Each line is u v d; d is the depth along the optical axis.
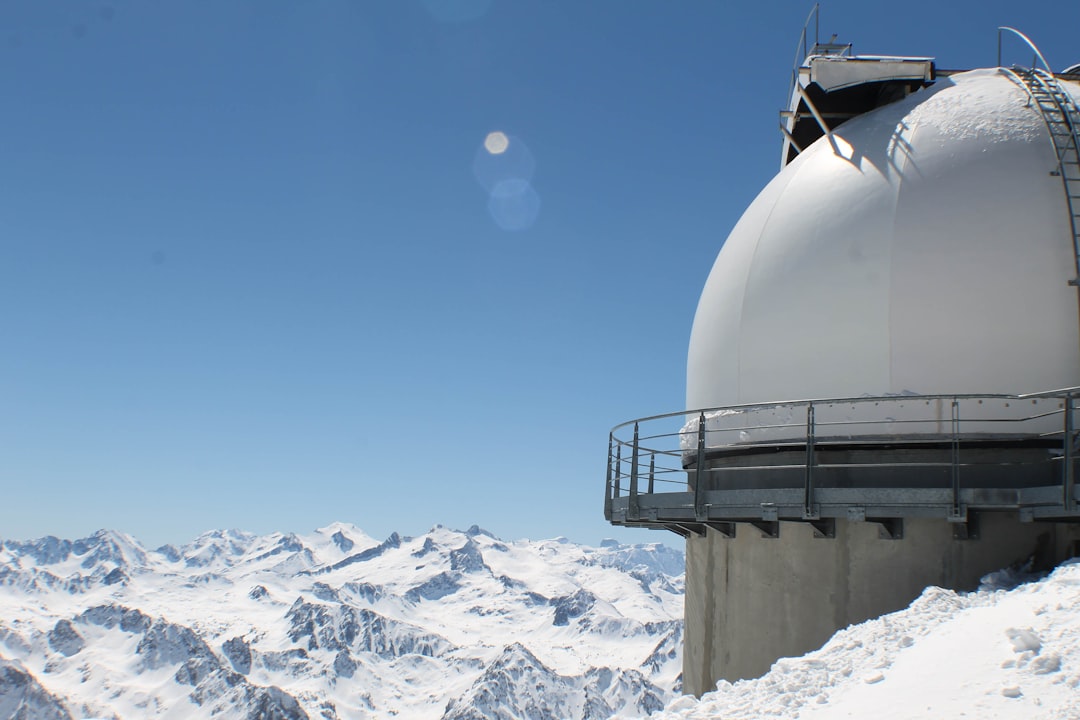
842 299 13.51
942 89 15.49
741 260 15.18
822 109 17.92
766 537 13.79
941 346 12.80
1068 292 12.61
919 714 7.74
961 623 9.45
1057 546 11.91
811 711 8.54
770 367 14.04
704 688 15.27
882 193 13.80
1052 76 15.26
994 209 13.09
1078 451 11.64
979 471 12.52
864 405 13.03
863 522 12.84
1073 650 7.94
